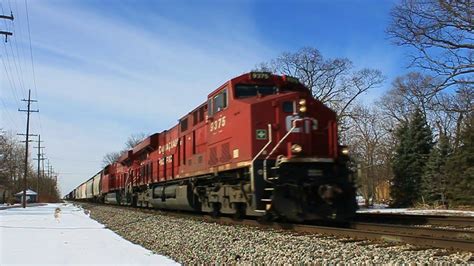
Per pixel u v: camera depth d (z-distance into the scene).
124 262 9.78
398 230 11.27
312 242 9.65
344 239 9.82
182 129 20.95
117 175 42.12
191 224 15.34
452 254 7.69
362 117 53.06
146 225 17.84
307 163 12.91
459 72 25.50
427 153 42.97
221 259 9.41
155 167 26.80
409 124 45.25
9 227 19.41
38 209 45.69
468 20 24.56
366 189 53.56
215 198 16.20
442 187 37.28
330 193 12.27
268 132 13.00
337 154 13.31
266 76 14.63
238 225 13.81
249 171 13.11
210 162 16.39
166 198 23.28
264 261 8.65
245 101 13.59
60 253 11.24
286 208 12.34
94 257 10.57
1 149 71.31
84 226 21.05
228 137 14.62
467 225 13.04
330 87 47.50
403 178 42.84
